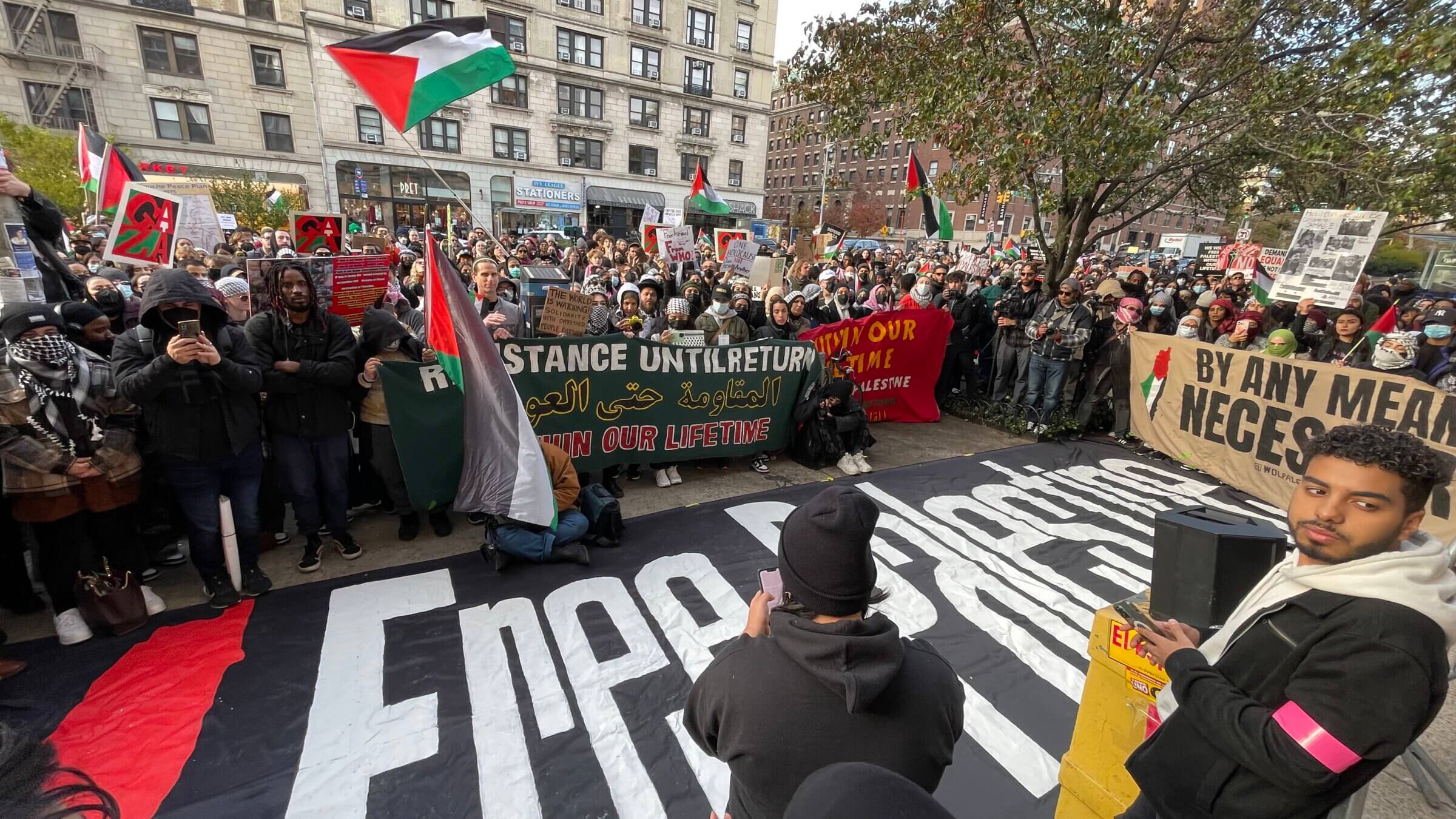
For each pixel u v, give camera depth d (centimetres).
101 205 686
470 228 2320
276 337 339
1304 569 134
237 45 2631
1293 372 537
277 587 359
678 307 570
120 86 2500
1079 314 680
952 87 706
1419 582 118
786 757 114
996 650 339
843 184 5584
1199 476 612
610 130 3378
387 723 270
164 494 369
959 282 864
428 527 438
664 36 3388
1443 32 476
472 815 233
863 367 705
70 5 2377
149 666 292
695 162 3691
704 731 132
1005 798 249
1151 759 156
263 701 277
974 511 512
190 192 1066
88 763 242
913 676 123
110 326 385
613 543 423
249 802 232
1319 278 610
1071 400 735
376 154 2864
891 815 63
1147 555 451
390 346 396
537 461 383
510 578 379
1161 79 767
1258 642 135
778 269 1080
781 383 572
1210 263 1485
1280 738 121
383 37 443
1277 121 689
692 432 534
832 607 122
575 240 2081
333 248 886
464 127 3025
